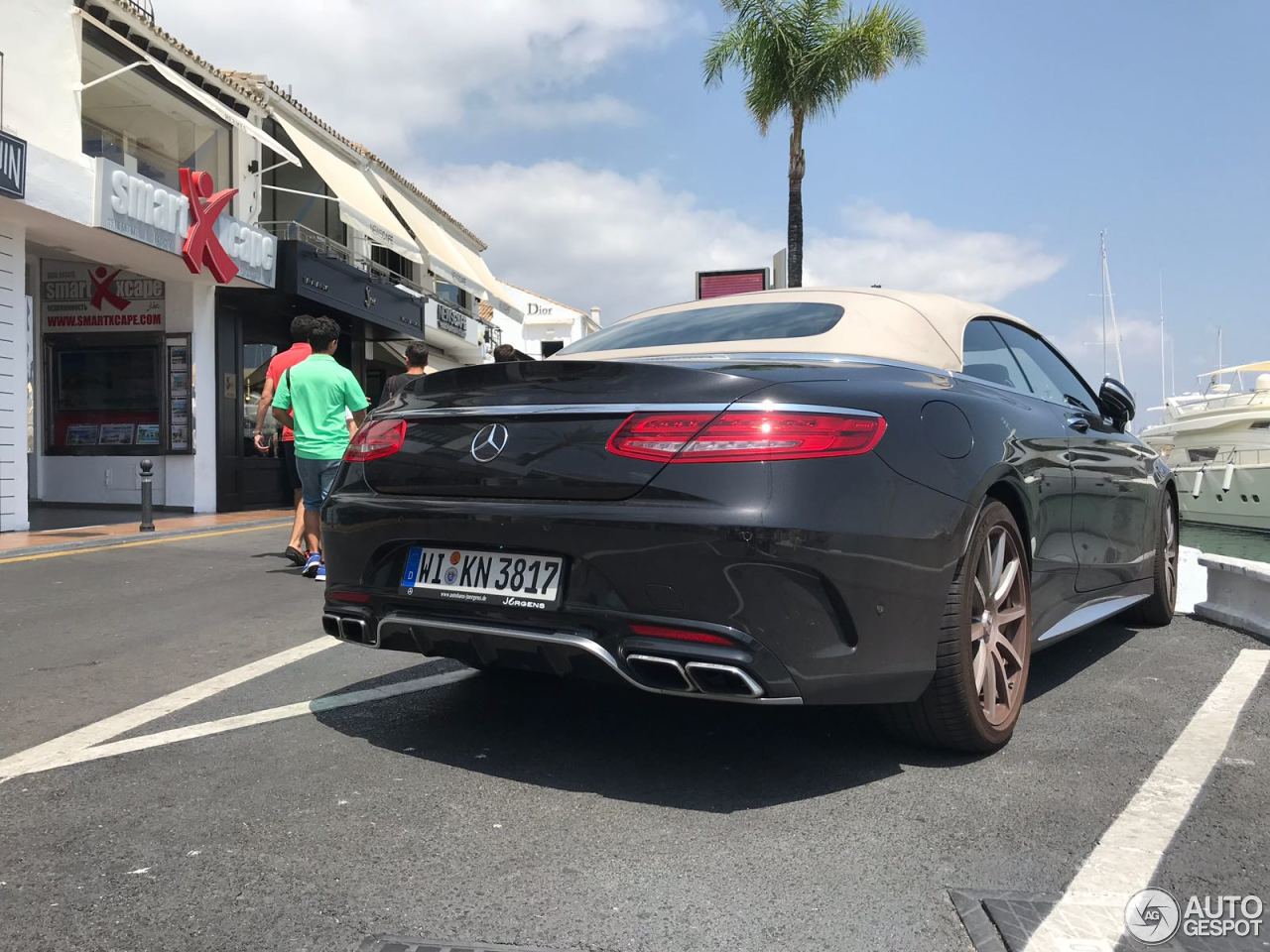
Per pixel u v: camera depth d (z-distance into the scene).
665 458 2.47
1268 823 2.45
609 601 2.50
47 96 10.83
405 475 2.90
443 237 21.11
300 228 15.90
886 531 2.55
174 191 12.51
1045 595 3.48
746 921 1.96
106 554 8.55
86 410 14.91
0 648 4.65
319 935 1.91
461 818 2.50
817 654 2.44
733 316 3.65
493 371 2.83
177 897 2.07
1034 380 4.02
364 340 20.28
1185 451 30.70
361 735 3.20
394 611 2.90
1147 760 2.93
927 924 1.95
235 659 4.36
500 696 3.67
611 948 1.87
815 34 18.78
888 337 3.31
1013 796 2.63
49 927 1.94
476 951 1.85
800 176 19.81
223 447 14.91
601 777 2.79
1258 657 4.32
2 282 10.74
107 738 3.19
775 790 2.69
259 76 15.09
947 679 2.79
